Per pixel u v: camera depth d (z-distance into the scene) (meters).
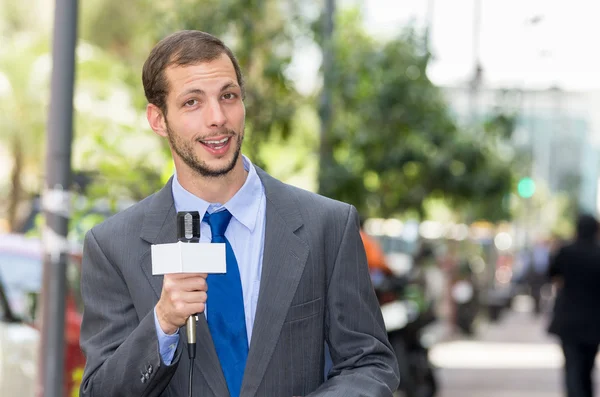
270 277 6.11
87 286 6.34
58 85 11.26
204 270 5.57
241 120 6.07
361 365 6.21
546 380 31.77
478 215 47.31
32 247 15.56
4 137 31.45
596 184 165.75
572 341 21.12
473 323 46.47
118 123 17.86
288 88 18.86
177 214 5.76
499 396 27.55
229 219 6.23
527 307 82.88
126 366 5.80
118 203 16.39
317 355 6.16
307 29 20.20
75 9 11.30
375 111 24.12
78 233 15.49
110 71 22.81
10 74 31.02
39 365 11.30
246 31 18.67
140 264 6.16
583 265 21.03
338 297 6.24
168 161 16.66
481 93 31.91
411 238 44.53
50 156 11.28
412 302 23.31
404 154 25.78
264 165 18.91
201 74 5.98
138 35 20.80
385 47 24.75
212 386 5.96
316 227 6.27
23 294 14.80
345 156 24.56
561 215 165.50
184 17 18.80
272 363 6.02
